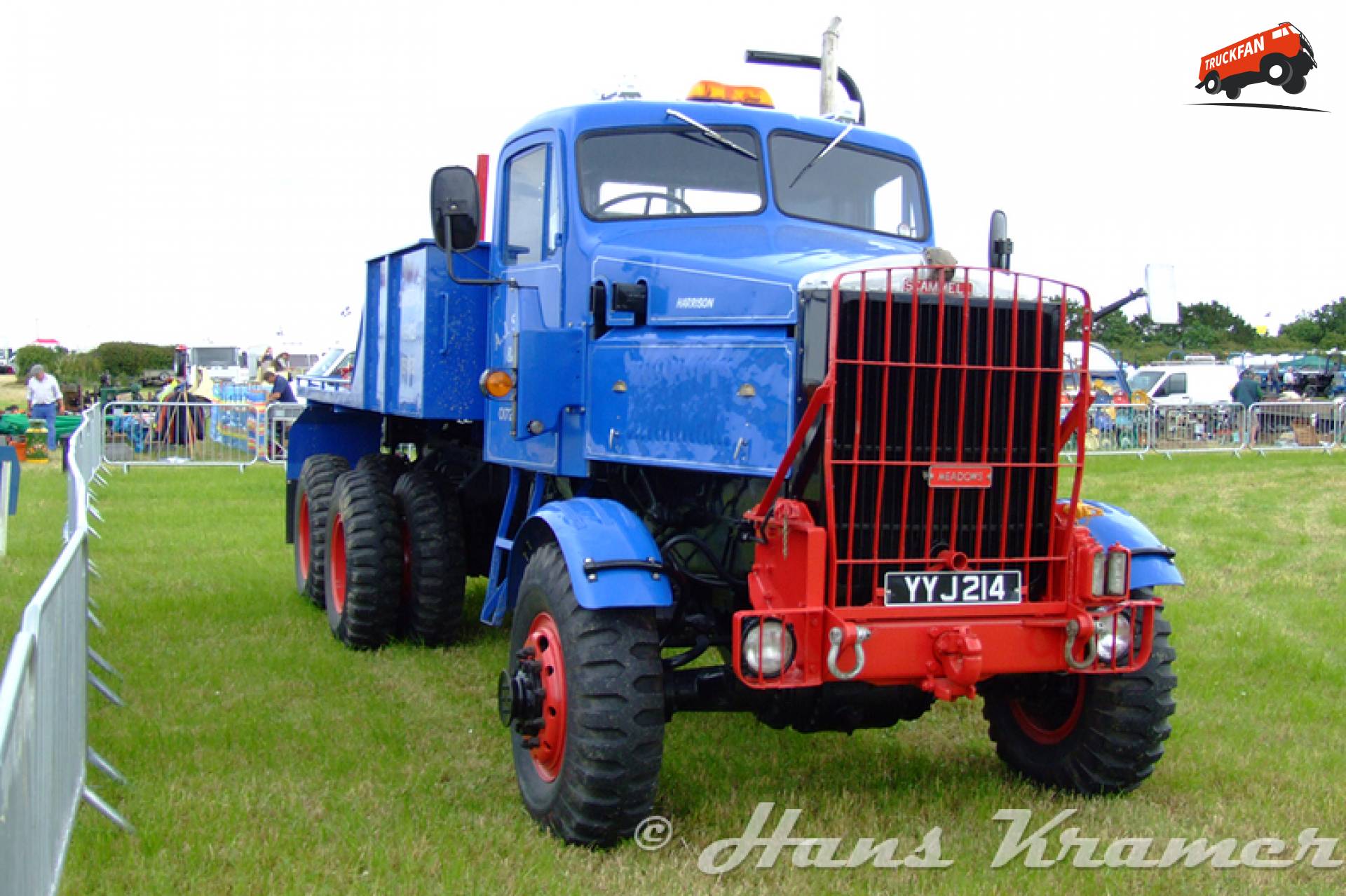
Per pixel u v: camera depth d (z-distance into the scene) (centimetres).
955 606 412
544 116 576
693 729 570
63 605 417
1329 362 3812
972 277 409
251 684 627
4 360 5828
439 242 537
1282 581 928
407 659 685
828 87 648
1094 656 421
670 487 507
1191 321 4312
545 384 520
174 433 1892
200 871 394
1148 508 1369
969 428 413
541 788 443
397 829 430
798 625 395
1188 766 513
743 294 443
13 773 298
